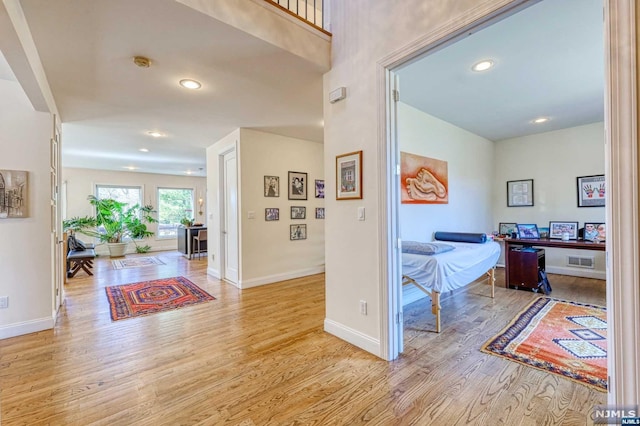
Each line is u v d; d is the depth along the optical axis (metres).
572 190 4.86
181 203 9.73
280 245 4.91
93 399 1.80
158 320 3.13
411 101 3.62
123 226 8.34
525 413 1.65
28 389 1.91
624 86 1.18
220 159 5.12
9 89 2.75
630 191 1.17
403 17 2.06
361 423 1.58
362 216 2.37
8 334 2.70
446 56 2.60
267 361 2.24
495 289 4.22
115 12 1.79
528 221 5.32
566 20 2.12
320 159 5.52
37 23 1.86
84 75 2.60
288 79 2.79
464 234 3.84
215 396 1.83
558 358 2.24
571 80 3.09
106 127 4.23
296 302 3.73
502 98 3.56
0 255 2.70
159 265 6.47
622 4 1.19
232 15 1.99
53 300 3.00
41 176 2.89
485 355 2.30
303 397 1.81
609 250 1.24
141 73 2.60
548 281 4.54
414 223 3.78
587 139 4.70
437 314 2.74
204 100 3.26
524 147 5.34
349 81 2.46
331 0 2.64
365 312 2.38
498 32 2.25
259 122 4.11
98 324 3.02
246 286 4.45
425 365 2.16
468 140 4.94
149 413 1.68
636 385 1.16
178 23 1.93
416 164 3.83
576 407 1.69
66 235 5.02
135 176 8.84
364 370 2.10
